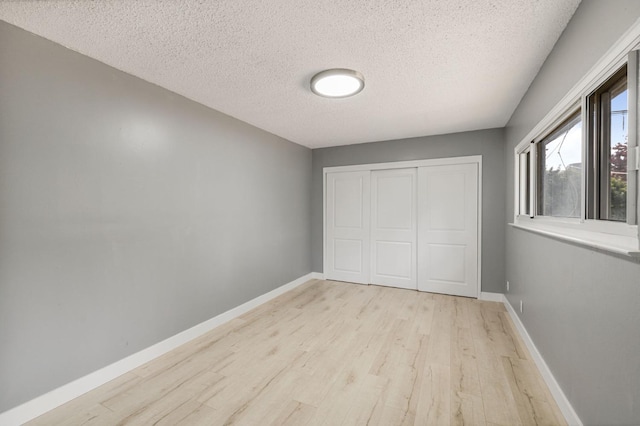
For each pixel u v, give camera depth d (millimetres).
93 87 1977
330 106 2922
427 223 4113
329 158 4781
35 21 1592
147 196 2322
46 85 1750
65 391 1807
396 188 4340
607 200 1339
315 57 1996
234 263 3232
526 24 1647
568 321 1615
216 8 1494
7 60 1603
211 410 1734
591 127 1418
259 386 1963
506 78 2314
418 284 4188
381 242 4457
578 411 1487
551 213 2129
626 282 1094
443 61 2059
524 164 2854
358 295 3986
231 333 2811
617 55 1123
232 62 2059
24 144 1660
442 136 3988
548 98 1970
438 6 1497
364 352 2408
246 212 3426
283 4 1470
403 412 1700
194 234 2740
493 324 2963
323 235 4855
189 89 2504
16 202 1628
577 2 1474
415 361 2254
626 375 1093
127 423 1629
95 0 1421
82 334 1903
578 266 1495
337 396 1852
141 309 2268
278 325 2992
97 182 1995
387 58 2016
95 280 1979
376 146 4414
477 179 3816
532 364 2199
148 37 1752
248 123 3469
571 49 1592
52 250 1769
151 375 2104
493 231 3729
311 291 4199
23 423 1625
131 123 2213
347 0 1442
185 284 2643
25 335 1654
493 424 1600
